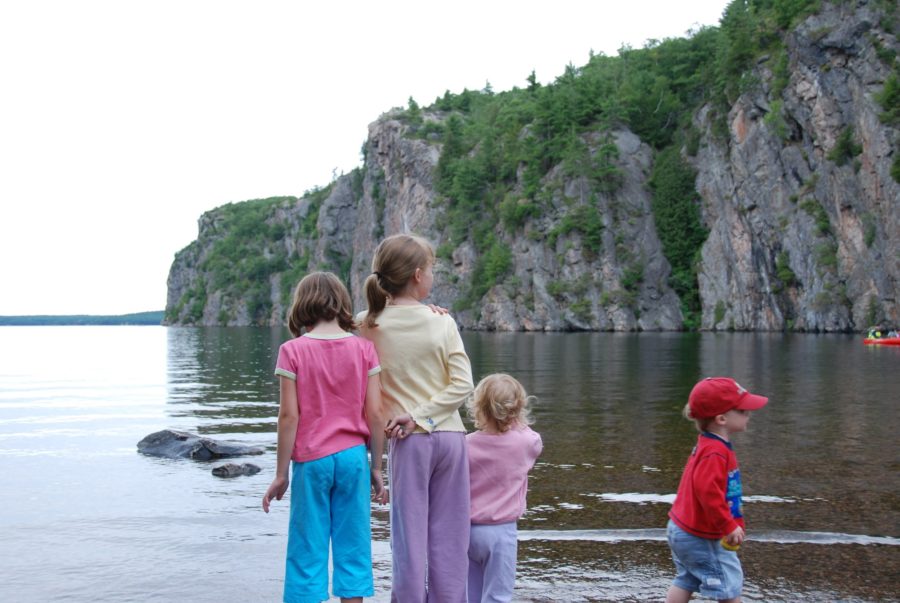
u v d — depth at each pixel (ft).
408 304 15.62
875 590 17.81
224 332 403.13
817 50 242.58
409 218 443.73
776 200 256.93
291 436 14.93
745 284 268.41
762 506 25.57
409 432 14.90
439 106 538.88
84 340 310.86
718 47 304.50
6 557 21.07
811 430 41.37
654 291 300.40
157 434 40.40
